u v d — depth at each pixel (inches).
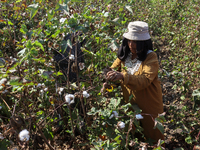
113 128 66.6
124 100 85.2
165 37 233.0
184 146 92.4
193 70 135.0
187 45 170.4
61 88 59.1
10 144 55.0
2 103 63.1
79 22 57.1
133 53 74.4
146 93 73.4
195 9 235.3
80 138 88.7
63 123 80.8
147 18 248.4
